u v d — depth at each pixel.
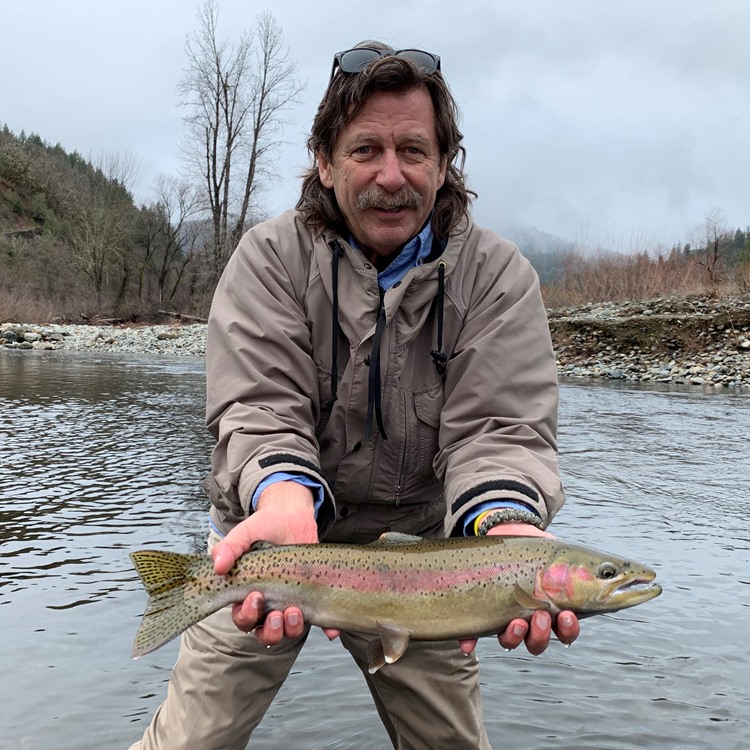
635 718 1.34
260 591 0.95
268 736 1.30
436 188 1.12
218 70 20.61
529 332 1.16
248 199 21.17
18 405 5.06
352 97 1.06
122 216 22.67
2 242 22.75
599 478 3.13
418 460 1.16
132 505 2.64
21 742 1.25
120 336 13.38
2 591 1.85
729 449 3.80
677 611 1.78
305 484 1.02
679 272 11.12
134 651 0.91
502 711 1.37
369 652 0.96
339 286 1.12
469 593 0.93
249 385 1.10
